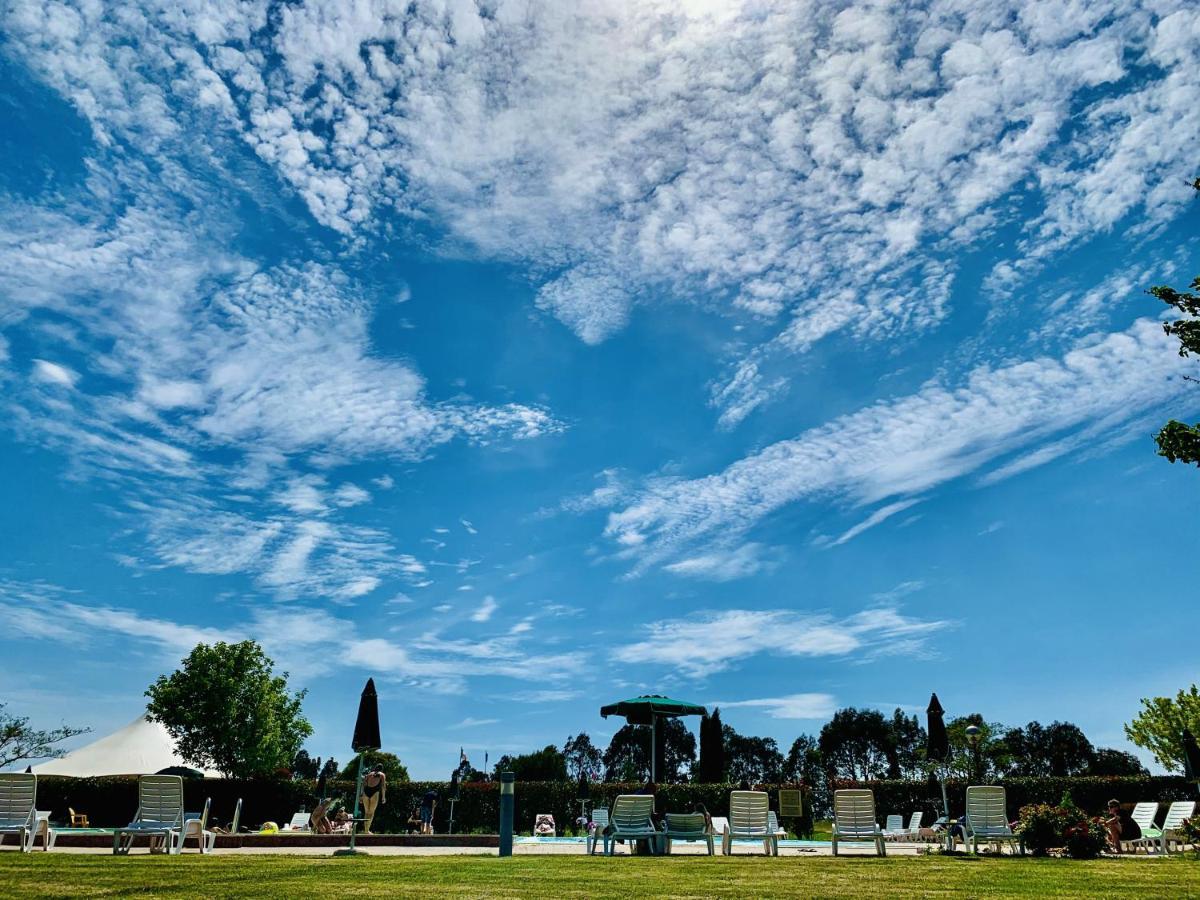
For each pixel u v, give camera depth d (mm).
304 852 13398
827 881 7961
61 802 25062
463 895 6230
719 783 27328
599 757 56219
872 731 54531
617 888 7023
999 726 40656
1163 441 12273
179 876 7152
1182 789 24156
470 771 31094
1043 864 10859
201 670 28859
